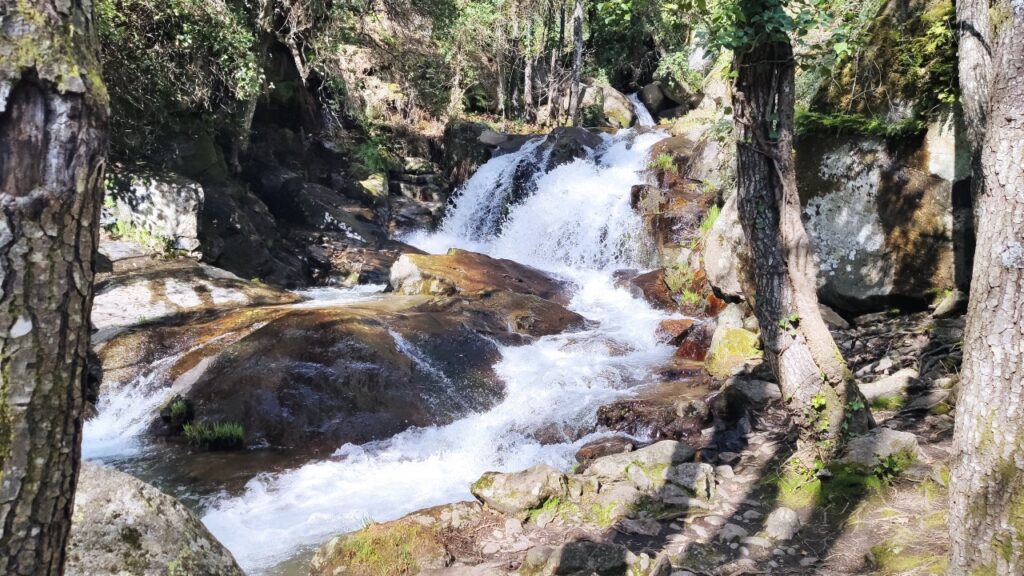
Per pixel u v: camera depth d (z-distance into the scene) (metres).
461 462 6.01
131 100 10.40
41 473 1.41
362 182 16.45
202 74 11.13
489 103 22.42
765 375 6.64
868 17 7.60
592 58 25.39
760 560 3.81
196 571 2.64
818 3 4.32
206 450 6.27
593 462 5.24
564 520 4.49
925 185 7.36
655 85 24.66
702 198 12.00
